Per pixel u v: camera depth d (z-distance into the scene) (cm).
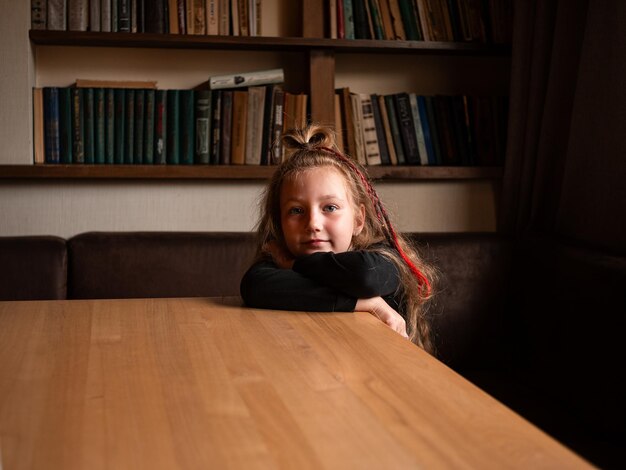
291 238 151
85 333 114
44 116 241
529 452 64
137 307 136
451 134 264
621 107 210
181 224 258
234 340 108
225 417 74
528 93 254
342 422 72
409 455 64
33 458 64
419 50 261
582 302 199
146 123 244
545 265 222
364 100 257
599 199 218
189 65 264
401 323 135
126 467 62
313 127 163
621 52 209
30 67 240
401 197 271
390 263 142
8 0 236
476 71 285
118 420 74
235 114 248
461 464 62
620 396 178
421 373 89
